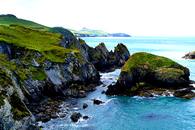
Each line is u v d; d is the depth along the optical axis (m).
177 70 91.88
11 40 103.19
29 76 83.19
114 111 72.00
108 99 83.12
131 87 89.31
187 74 95.25
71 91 88.00
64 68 95.44
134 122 64.44
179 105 76.19
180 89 88.00
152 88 89.69
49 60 92.94
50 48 104.38
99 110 72.75
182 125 62.50
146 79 92.25
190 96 82.56
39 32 138.88
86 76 102.06
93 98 84.31
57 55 99.62
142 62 94.75
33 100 79.75
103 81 108.94
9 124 43.53
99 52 144.00
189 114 69.31
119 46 154.00
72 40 141.38
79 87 93.06
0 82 47.25
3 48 95.38
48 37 132.25
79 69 100.19
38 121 63.75
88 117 66.94
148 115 68.94
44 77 87.19
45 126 60.84
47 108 73.31
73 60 100.19
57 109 73.12
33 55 93.00
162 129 60.50
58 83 89.94
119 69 139.25
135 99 82.75
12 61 88.38
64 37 139.12
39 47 103.88
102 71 134.88
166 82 90.00
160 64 95.69
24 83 79.50
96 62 140.00
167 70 91.56
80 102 80.06
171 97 83.69
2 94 45.22
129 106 76.12
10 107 45.00
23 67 87.25
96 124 62.91
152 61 96.00
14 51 95.62
